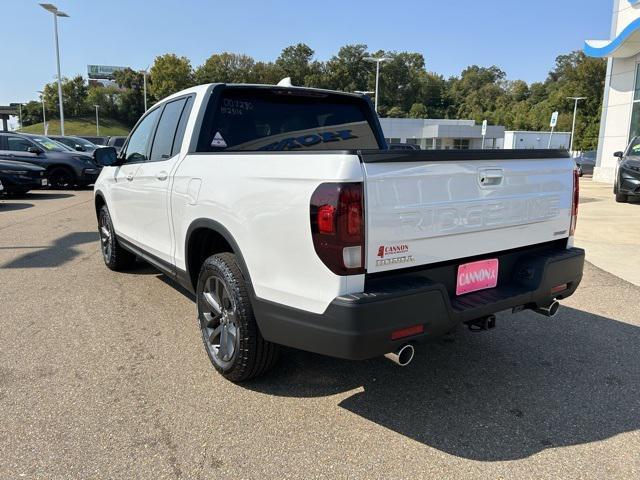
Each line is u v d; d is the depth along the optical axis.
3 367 3.59
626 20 20.52
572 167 3.54
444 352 3.94
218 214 3.22
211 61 112.88
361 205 2.48
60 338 4.12
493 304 2.96
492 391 3.34
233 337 3.25
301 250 2.62
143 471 2.50
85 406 3.08
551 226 3.44
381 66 125.62
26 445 2.69
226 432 2.84
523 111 106.44
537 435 2.84
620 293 5.50
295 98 4.33
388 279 2.68
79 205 12.63
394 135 65.50
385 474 2.50
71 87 120.19
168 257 4.11
